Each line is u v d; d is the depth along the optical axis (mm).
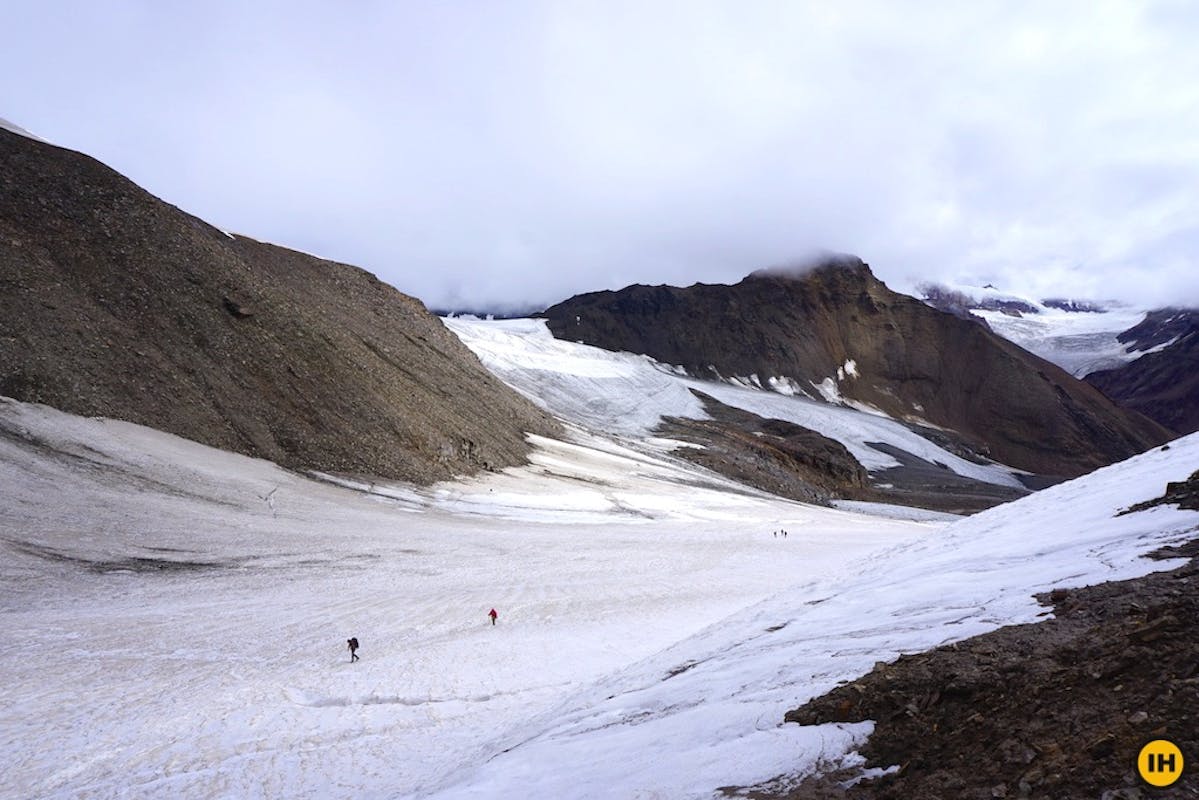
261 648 20672
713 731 7703
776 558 39500
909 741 6133
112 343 39875
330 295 69438
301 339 50312
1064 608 7895
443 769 11734
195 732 14641
